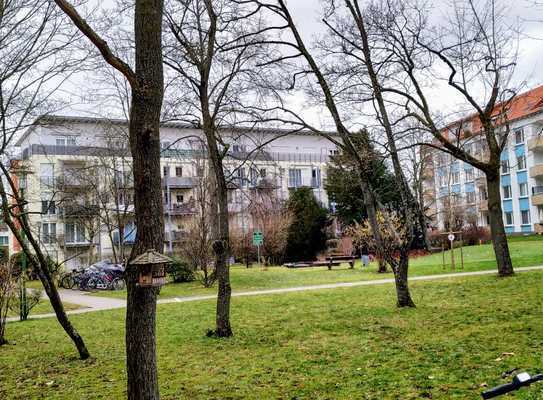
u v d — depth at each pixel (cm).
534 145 4562
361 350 941
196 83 1209
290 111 1299
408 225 1431
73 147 3566
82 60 1011
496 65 1900
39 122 1052
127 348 556
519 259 2609
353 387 705
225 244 1197
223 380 805
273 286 2495
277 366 871
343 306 1558
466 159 1847
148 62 569
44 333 1443
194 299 2095
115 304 2123
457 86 1823
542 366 711
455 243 4403
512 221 5066
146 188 561
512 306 1259
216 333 1188
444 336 991
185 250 2892
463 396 617
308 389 716
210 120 1183
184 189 5169
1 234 6531
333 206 5456
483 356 805
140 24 571
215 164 1186
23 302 1780
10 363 1065
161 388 779
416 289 1825
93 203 3195
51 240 3281
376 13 1579
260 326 1303
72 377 899
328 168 4716
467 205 4922
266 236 4028
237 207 4194
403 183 1445
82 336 1339
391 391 668
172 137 3600
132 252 565
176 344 1131
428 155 2997
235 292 2289
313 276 2938
